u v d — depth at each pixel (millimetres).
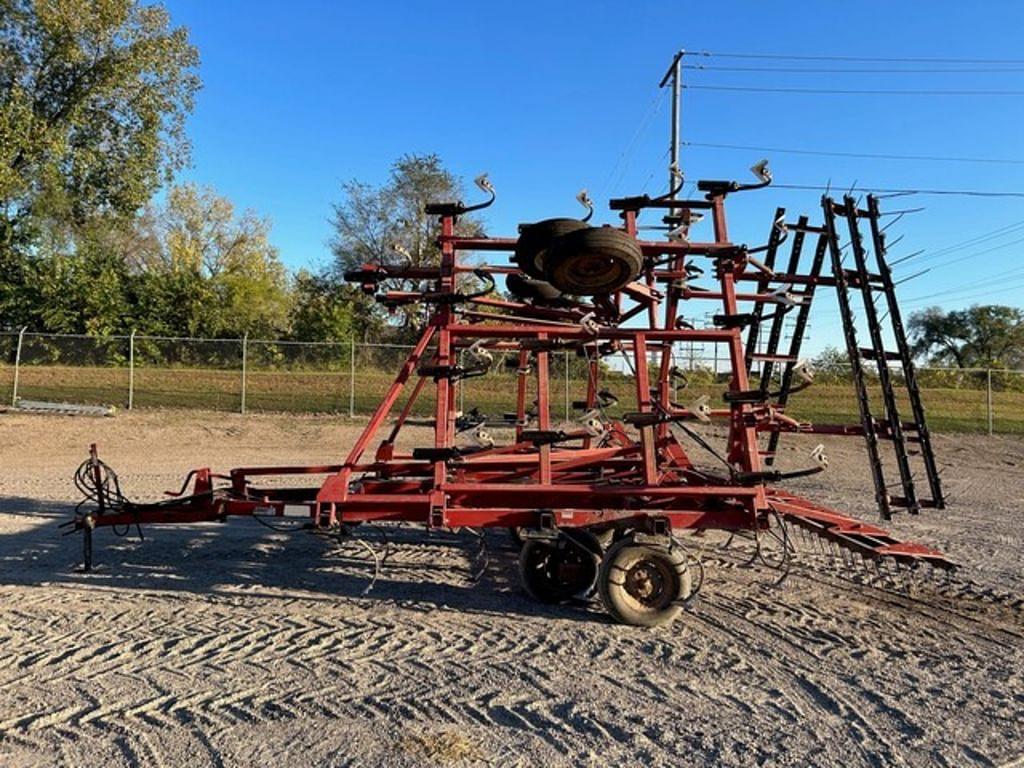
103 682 4305
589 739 3729
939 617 5730
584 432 7590
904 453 5602
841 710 4117
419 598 5945
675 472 6992
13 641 4914
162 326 32312
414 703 4086
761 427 5902
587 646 4984
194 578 6414
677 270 6828
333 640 5004
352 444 17016
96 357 24125
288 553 7266
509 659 4727
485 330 5754
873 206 6055
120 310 31406
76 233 31562
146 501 10016
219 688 4242
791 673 4613
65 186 29609
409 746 3621
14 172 25812
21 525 8375
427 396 22578
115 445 16141
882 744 3742
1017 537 8781
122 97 28938
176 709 3984
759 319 7020
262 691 4211
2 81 27562
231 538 7836
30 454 14711
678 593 5332
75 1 26453
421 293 6152
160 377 23016
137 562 6891
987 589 6473
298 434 18047
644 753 3605
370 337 39062
